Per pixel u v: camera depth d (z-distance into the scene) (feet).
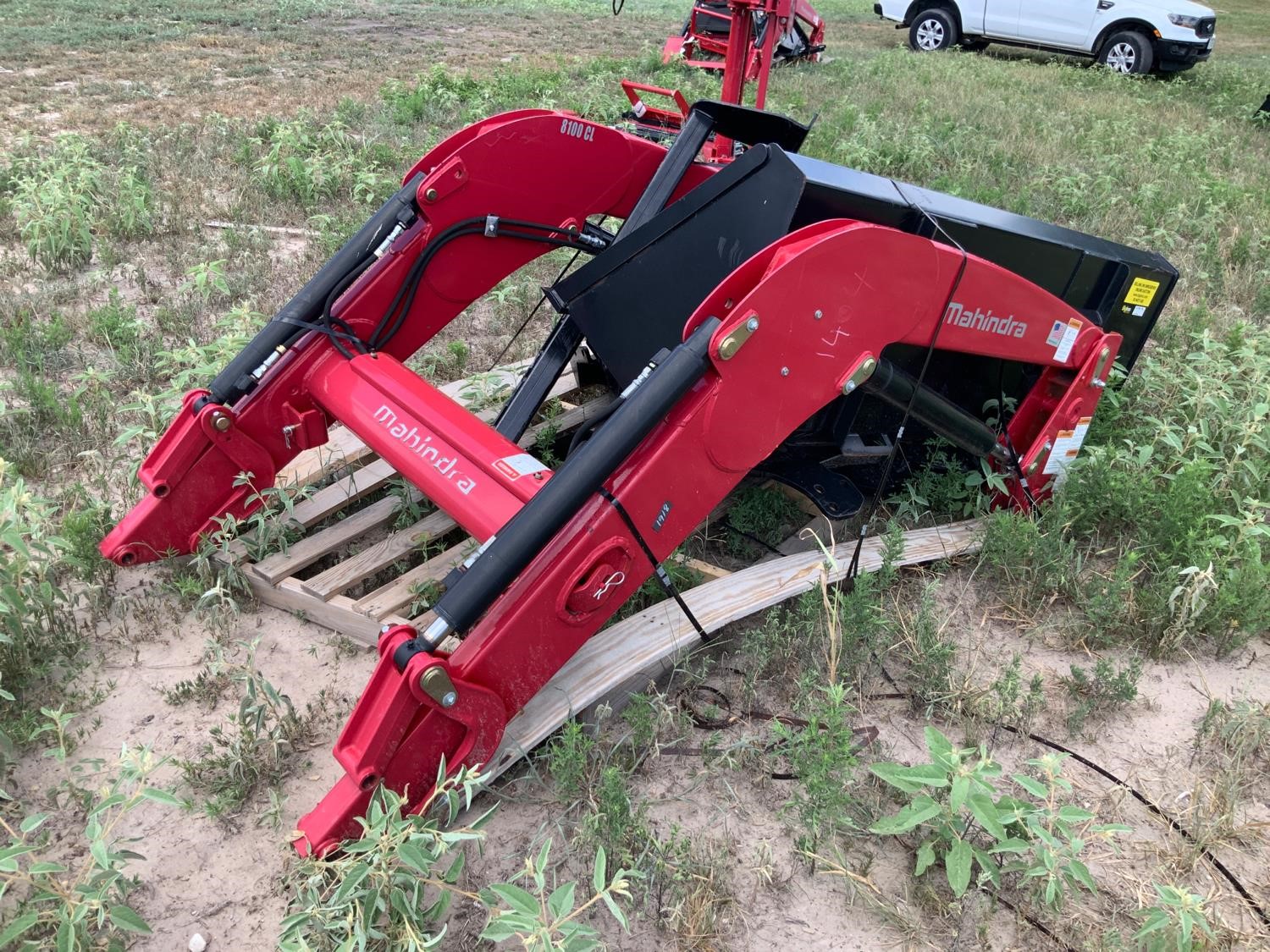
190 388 14.65
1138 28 53.16
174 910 8.35
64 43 46.80
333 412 11.39
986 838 9.06
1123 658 11.82
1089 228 26.43
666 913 8.36
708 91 39.75
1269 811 9.82
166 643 11.23
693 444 8.87
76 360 17.17
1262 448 14.17
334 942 7.73
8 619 10.14
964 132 34.81
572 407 15.74
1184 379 16.37
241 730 9.77
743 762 9.94
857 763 8.86
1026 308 11.45
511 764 9.36
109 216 23.26
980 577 13.08
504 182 12.33
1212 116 43.80
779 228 10.65
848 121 35.76
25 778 9.48
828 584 11.75
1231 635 11.85
